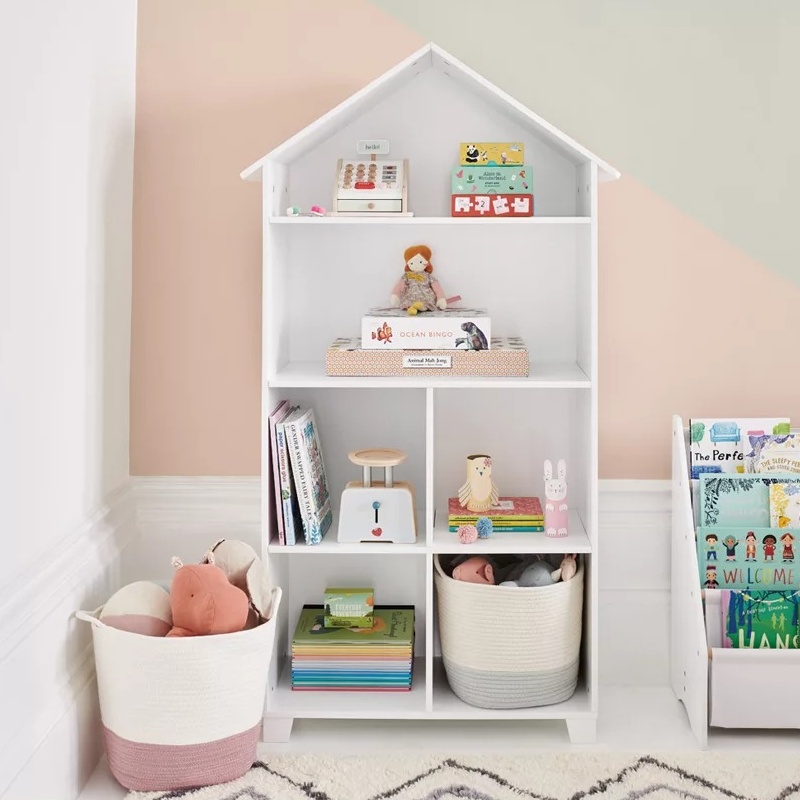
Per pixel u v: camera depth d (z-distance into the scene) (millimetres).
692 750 2209
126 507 2471
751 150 2461
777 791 2006
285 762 2141
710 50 2445
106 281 2297
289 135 2482
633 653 2572
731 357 2506
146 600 2074
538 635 2229
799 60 2439
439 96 2467
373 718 2326
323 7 2463
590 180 2195
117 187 2371
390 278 2510
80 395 2119
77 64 2064
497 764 2125
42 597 1873
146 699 1973
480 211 2264
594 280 2184
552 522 2285
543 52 2459
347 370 2262
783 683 2197
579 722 2244
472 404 2527
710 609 2266
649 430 2525
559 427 2525
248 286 2504
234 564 2186
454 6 2455
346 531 2256
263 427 2205
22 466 1785
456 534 2309
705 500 2350
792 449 2365
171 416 2531
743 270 2486
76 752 2033
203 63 2473
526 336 2514
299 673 2348
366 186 2248
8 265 1710
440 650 2539
